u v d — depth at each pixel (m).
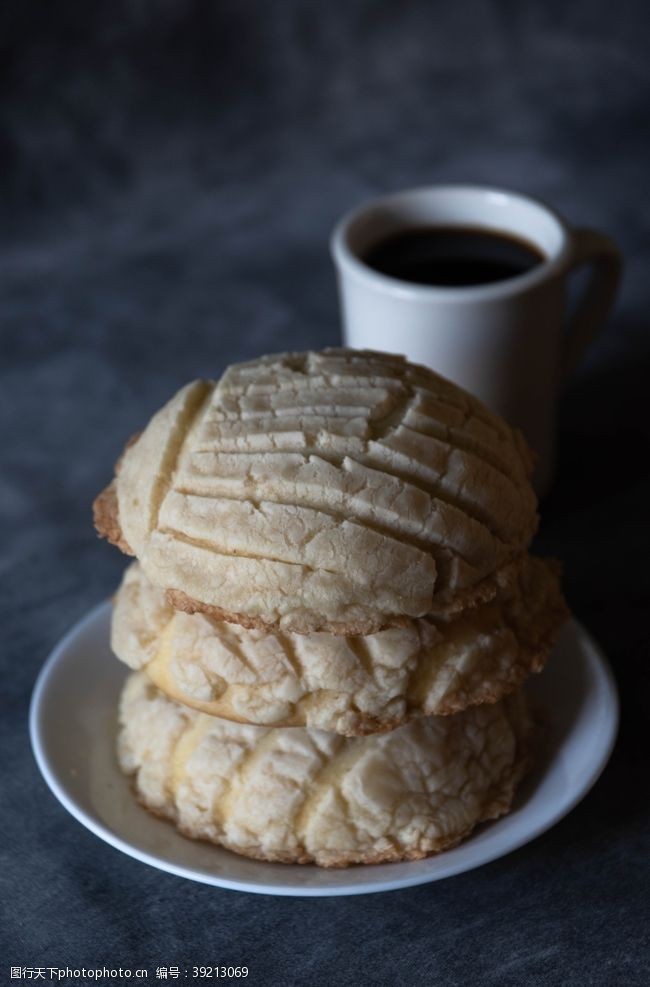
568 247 0.72
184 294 0.92
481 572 0.58
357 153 1.04
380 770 0.60
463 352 0.71
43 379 0.86
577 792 0.60
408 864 0.59
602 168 1.00
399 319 0.71
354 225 0.74
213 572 0.57
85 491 0.79
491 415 0.62
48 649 0.72
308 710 0.58
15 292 0.94
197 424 0.59
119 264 0.96
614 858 0.62
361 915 0.61
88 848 0.64
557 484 0.77
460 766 0.60
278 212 0.99
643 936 0.60
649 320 0.86
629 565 0.73
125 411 0.84
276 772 0.60
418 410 0.59
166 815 0.61
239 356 0.87
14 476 0.80
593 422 0.81
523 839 0.59
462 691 0.59
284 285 0.93
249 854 0.60
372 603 0.57
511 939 0.60
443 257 0.74
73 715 0.64
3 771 0.67
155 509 0.59
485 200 0.75
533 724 0.63
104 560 0.76
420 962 0.60
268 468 0.58
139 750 0.62
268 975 0.60
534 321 0.71
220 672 0.59
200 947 0.60
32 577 0.75
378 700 0.58
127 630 0.61
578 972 0.59
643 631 0.70
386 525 0.57
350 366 0.60
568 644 0.65
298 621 0.57
